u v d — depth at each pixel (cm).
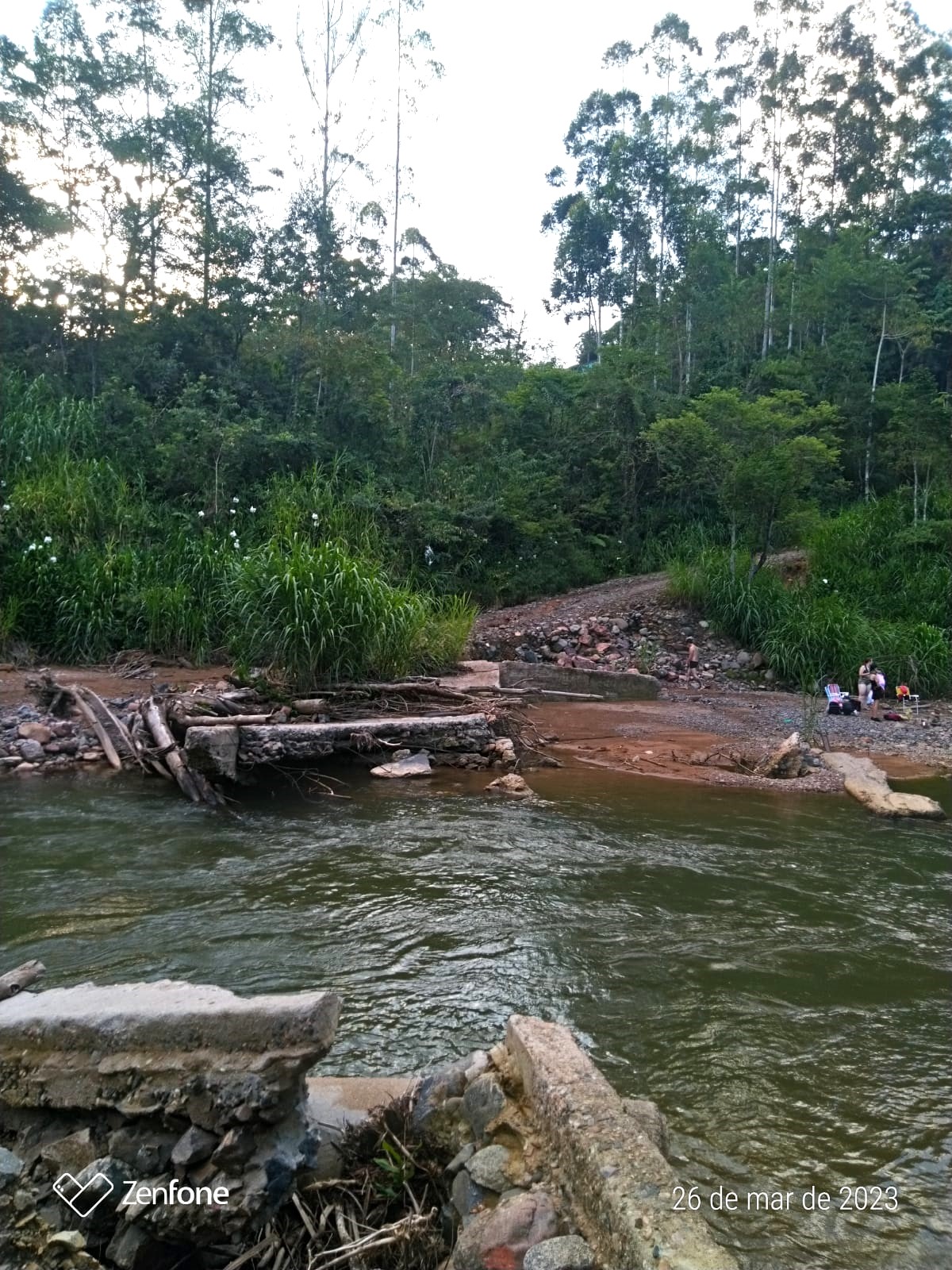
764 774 1063
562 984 481
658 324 3919
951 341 3700
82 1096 283
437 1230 275
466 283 4325
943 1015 456
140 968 486
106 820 785
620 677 1614
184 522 1812
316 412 2317
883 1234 294
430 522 2152
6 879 629
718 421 2259
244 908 581
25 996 324
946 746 1299
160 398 2205
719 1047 418
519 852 717
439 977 484
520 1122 291
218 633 1452
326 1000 295
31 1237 262
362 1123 316
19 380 2056
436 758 1049
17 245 2183
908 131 4600
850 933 566
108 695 1187
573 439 2811
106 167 2447
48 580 1421
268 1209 278
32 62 2353
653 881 658
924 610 2098
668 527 2720
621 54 5006
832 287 3550
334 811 837
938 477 2858
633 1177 241
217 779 893
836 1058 411
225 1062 280
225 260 2467
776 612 1972
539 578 2359
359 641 1169
